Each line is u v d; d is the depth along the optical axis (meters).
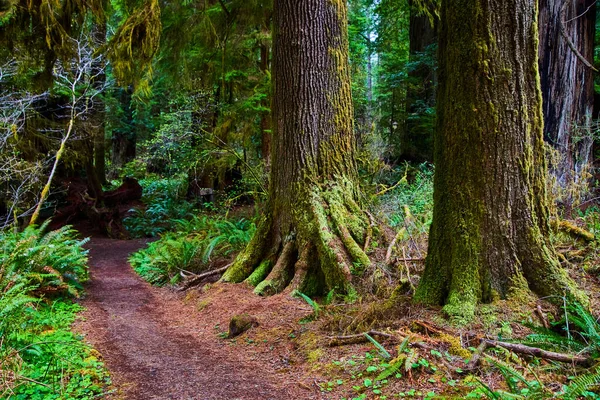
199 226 12.58
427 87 14.18
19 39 8.28
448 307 4.38
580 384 2.88
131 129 24.02
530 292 4.40
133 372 4.31
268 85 12.66
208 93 13.97
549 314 4.19
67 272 7.55
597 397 3.00
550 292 4.34
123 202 18.31
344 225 6.71
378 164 10.29
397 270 6.11
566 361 3.50
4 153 10.49
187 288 7.73
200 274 8.08
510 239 4.46
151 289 8.21
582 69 9.04
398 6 14.97
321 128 7.05
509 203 4.46
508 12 4.34
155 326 5.95
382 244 6.82
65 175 16.75
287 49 7.05
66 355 4.39
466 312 4.26
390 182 12.12
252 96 12.62
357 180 7.47
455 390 3.31
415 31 15.23
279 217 7.13
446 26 4.67
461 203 4.55
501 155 4.43
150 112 22.86
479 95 4.42
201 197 17.56
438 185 4.79
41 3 7.61
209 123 14.34
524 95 4.44
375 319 4.62
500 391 3.18
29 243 6.68
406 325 4.38
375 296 5.73
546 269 4.42
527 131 4.47
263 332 5.19
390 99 16.02
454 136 4.58
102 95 16.03
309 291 6.42
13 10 7.63
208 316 6.12
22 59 9.41
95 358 4.55
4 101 10.52
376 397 3.44
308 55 6.97
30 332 4.93
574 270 5.09
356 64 18.67
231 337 5.29
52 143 13.39
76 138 13.99
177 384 4.02
